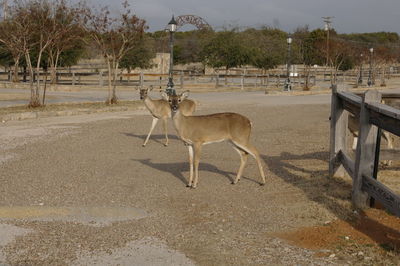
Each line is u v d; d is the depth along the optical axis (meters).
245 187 7.70
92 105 21.14
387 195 5.52
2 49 36.50
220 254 5.00
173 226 5.86
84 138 12.62
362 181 6.39
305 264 4.73
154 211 6.46
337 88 7.93
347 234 5.47
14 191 7.37
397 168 8.80
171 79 24.44
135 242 5.35
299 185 7.68
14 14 21.03
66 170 8.84
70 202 6.83
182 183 7.97
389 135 8.93
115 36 22.58
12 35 20.08
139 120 16.72
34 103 19.64
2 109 18.56
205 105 22.25
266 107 21.61
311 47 59.69
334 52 46.88
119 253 5.05
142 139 12.66
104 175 8.48
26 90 31.88
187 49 68.25
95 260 4.87
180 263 4.79
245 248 5.16
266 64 53.62
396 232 5.52
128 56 41.94
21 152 10.55
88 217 6.20
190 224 5.94
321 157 10.13
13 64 41.94
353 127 8.80
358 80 49.09
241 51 46.62
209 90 35.00
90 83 40.19
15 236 5.52
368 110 6.23
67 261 4.85
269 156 10.34
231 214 6.31
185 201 6.92
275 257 4.91
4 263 4.80
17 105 19.88
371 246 5.11
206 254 5.00
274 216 6.20
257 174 8.60
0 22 22.12
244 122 7.71
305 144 11.91
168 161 9.81
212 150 11.05
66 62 40.81
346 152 8.09
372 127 6.26
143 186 7.75
